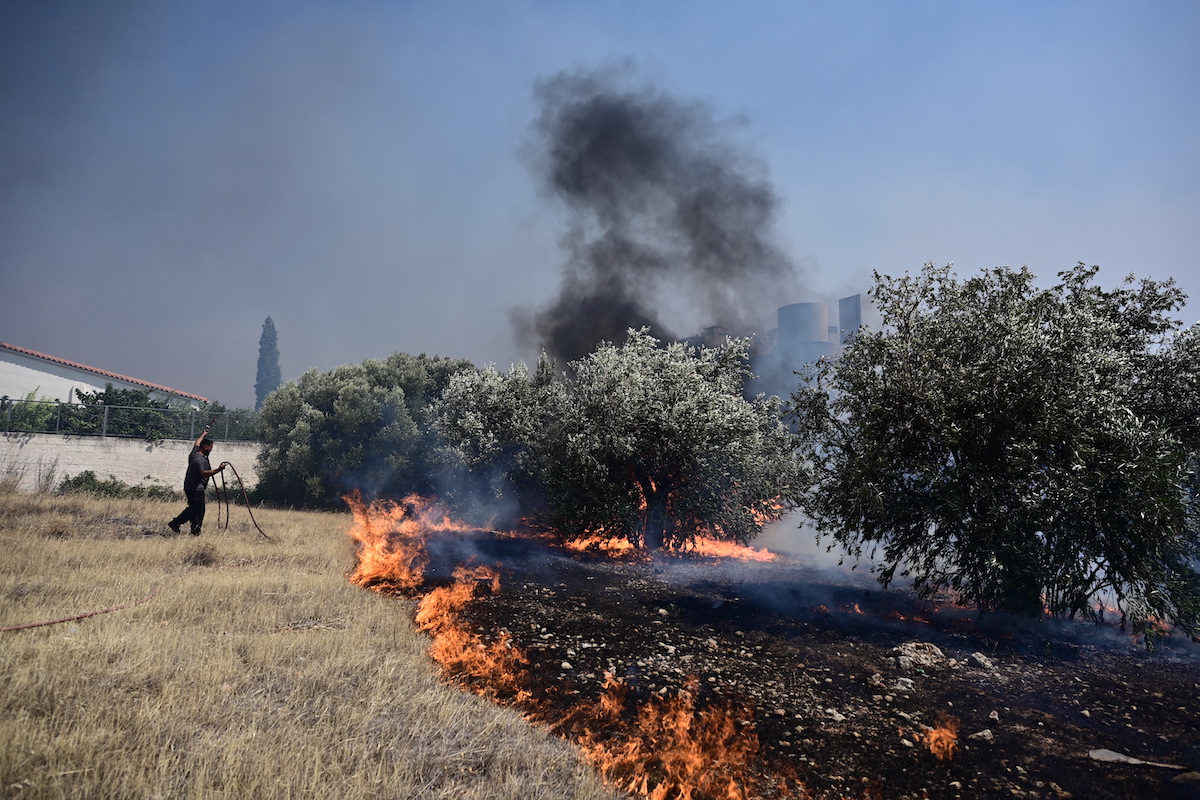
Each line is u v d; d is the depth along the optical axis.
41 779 3.16
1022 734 4.67
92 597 6.60
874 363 7.88
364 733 4.12
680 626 7.38
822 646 6.65
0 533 9.64
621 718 4.93
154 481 21.70
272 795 3.25
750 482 12.84
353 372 23.38
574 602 8.42
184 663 4.98
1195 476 6.80
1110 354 6.82
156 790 3.21
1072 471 6.43
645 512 12.99
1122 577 6.52
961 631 7.18
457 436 17.53
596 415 13.28
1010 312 7.14
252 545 10.96
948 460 7.46
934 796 3.87
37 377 28.80
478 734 4.34
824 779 4.06
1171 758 4.29
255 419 25.95
